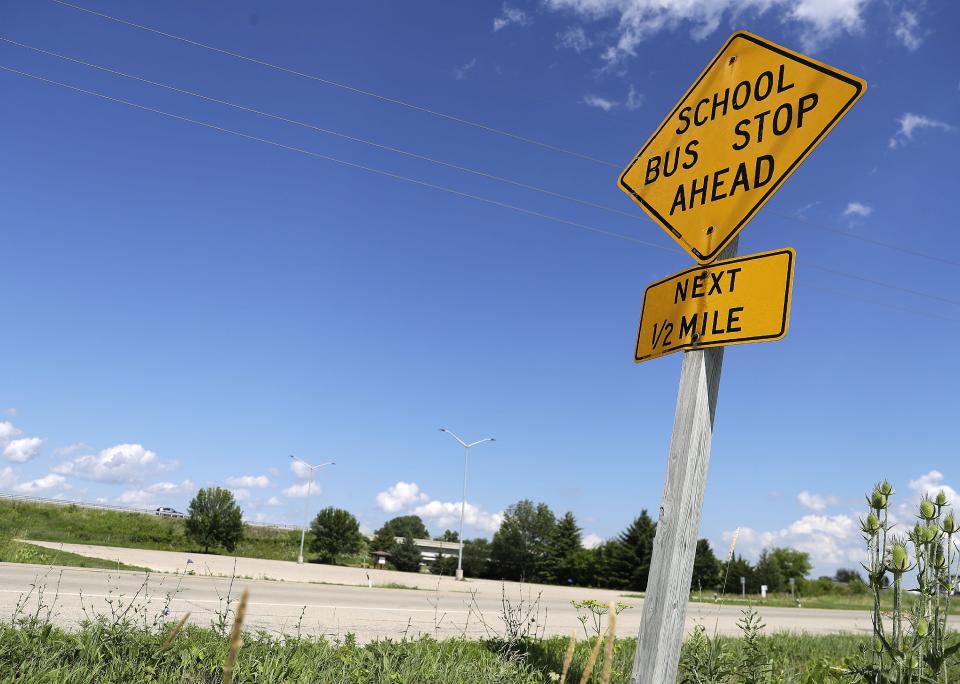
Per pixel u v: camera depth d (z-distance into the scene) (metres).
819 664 5.06
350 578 24.88
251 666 4.41
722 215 3.62
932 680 2.98
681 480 3.29
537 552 68.00
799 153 3.37
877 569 3.12
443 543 91.25
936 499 3.06
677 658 3.19
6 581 10.96
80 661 4.17
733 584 32.88
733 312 3.33
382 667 4.90
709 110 3.87
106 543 36.25
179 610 8.97
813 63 3.43
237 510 44.88
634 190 4.19
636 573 55.09
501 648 6.18
